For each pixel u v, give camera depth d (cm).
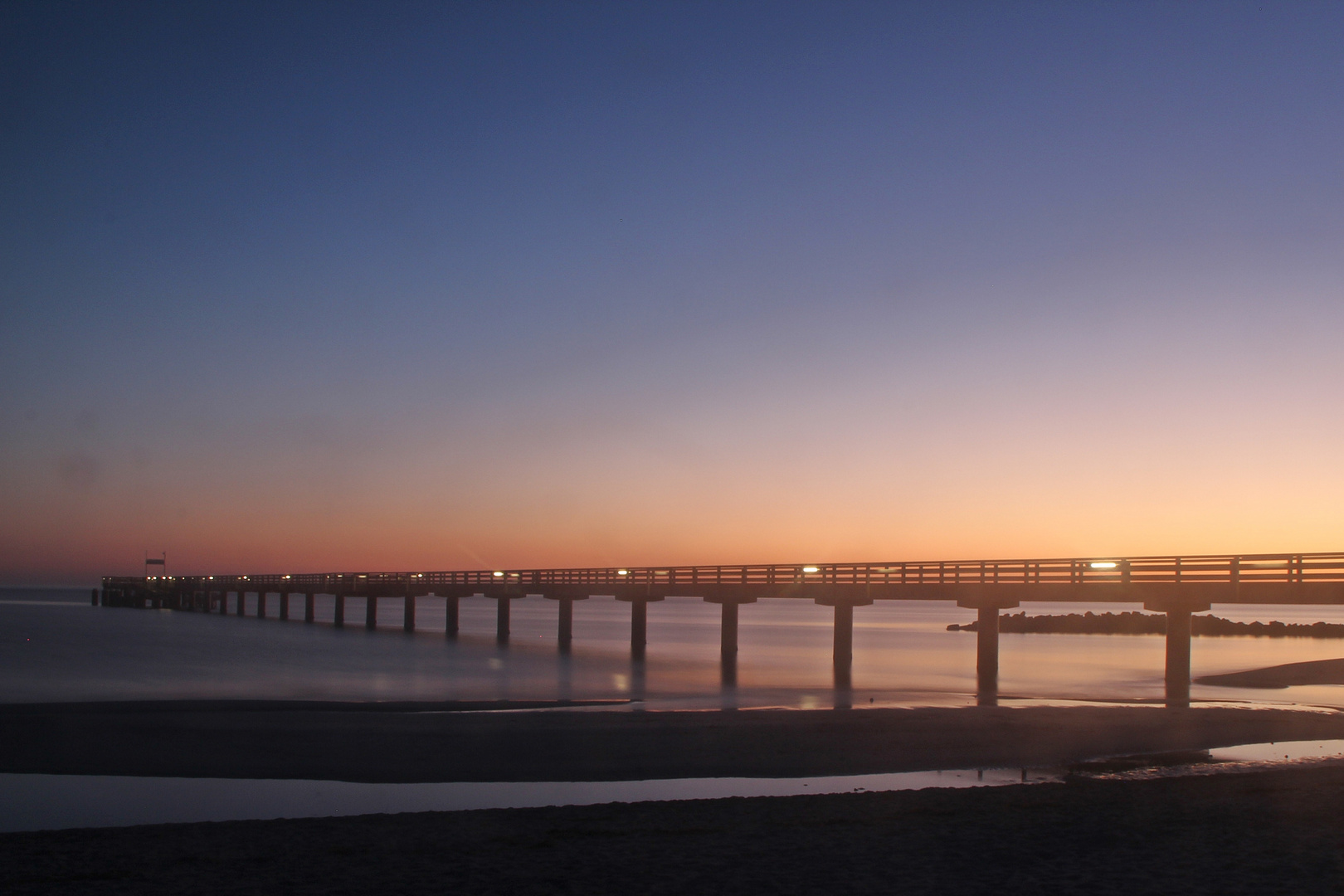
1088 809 1120
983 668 2864
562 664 3594
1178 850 938
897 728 1786
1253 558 2389
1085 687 2800
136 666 3450
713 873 865
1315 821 1063
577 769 1462
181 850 942
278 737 1666
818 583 3369
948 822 1055
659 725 1798
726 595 3725
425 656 3934
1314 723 1895
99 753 1537
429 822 1057
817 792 1334
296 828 1032
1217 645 5278
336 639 5109
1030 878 847
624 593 4253
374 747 1599
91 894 803
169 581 10550
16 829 1133
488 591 5228
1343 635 6425
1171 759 1564
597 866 887
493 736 1686
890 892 808
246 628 6244
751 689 2716
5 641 4750
